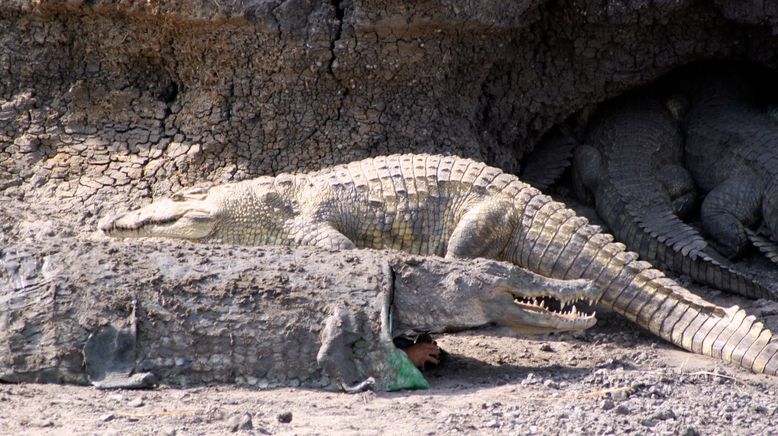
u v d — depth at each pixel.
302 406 21.77
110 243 25.28
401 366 23.41
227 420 20.50
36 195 32.88
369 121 33.31
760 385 24.73
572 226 29.23
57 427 19.73
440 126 34.09
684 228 35.28
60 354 23.14
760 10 34.12
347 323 23.39
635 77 36.78
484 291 24.58
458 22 32.09
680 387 24.20
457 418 20.98
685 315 27.83
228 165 33.28
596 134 39.56
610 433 20.38
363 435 19.62
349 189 29.62
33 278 24.03
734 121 38.03
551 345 28.36
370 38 32.09
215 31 32.19
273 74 32.69
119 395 22.36
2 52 33.84
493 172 30.16
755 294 33.00
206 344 23.44
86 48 33.94
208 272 24.19
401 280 24.66
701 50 36.31
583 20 35.12
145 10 32.31
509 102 36.91
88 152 33.50
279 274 24.20
